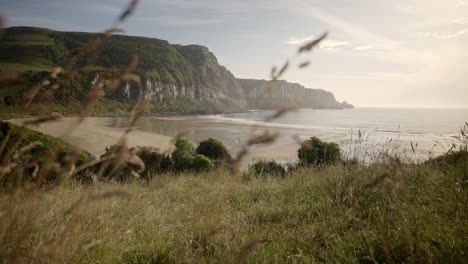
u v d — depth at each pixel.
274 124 90.12
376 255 2.59
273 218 4.28
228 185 6.66
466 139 5.03
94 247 2.66
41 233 2.30
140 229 3.68
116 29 1.17
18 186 1.67
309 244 3.04
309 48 1.30
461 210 3.02
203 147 16.89
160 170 10.62
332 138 50.88
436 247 2.39
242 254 2.38
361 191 4.27
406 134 60.38
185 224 3.75
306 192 5.41
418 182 4.33
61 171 1.55
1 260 1.77
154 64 159.12
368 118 129.62
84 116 1.23
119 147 1.44
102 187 4.77
